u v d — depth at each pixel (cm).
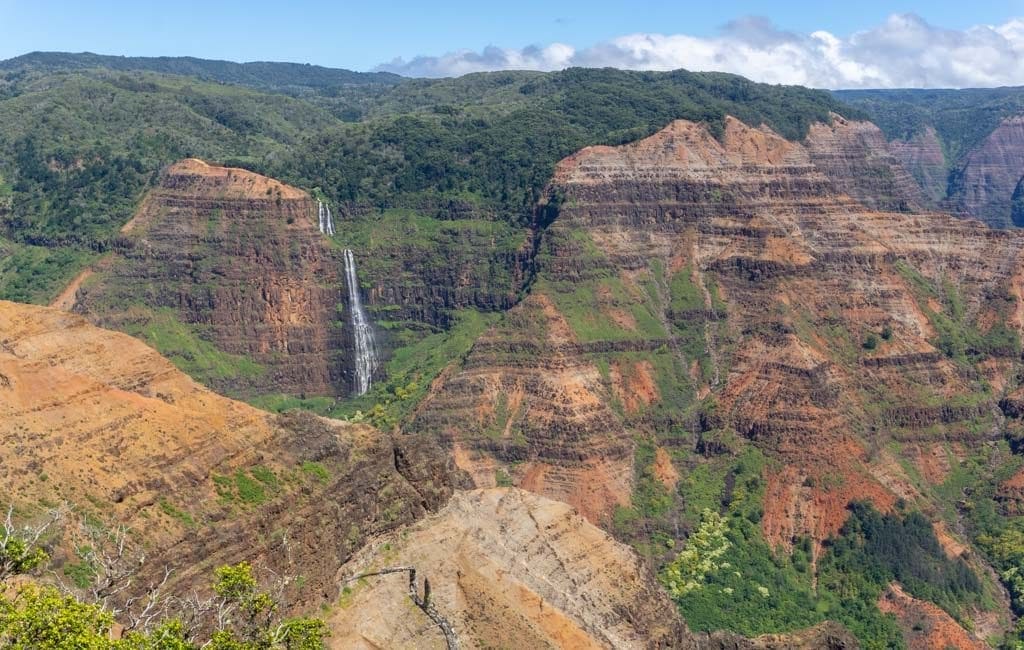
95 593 9219
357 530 13938
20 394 12219
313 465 13912
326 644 12444
